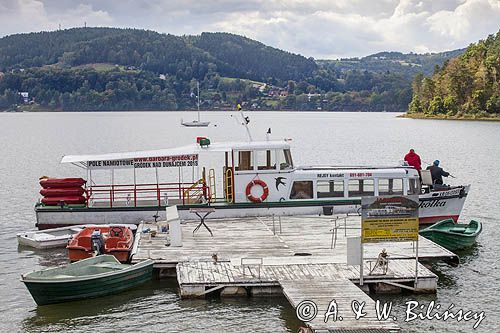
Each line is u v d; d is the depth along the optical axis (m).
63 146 102.88
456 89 186.00
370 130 147.75
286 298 22.72
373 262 24.08
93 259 24.67
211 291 22.48
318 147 97.38
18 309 22.75
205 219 31.92
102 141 115.88
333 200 32.28
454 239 29.00
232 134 139.62
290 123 198.38
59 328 20.97
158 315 21.78
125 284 23.77
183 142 113.94
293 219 31.41
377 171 32.66
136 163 32.19
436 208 33.31
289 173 32.25
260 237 28.14
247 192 32.16
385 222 22.14
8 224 37.88
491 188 50.03
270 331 20.52
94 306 22.72
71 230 31.62
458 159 75.06
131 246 27.44
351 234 28.44
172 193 42.56
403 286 23.00
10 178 59.34
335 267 23.72
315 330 18.44
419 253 25.19
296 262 24.31
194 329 20.72
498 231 34.50
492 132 130.88
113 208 31.98
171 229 26.67
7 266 28.33
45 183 32.56
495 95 176.75
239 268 23.75
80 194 32.56
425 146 96.19
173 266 24.72
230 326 20.86
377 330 18.48
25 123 197.25
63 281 22.31
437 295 23.66
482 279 25.81
